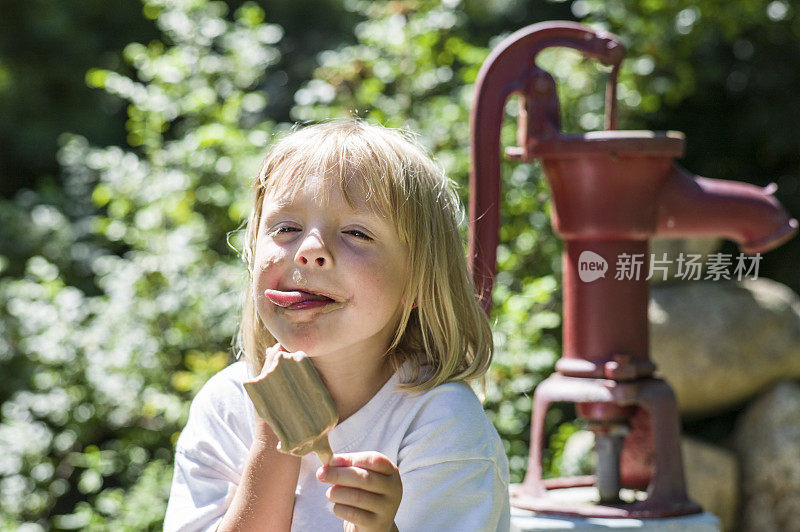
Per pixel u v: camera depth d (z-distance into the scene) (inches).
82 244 217.2
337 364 49.7
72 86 291.7
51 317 164.4
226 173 164.7
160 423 159.2
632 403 73.9
